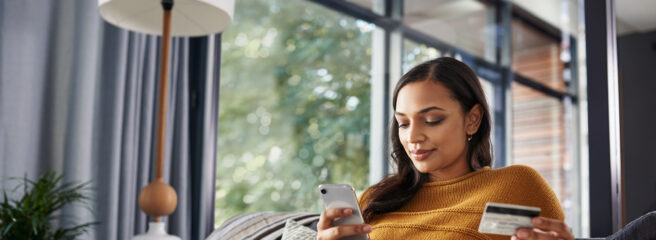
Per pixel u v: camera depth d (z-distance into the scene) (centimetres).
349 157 338
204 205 279
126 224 248
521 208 93
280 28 327
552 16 448
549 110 450
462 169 128
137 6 227
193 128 283
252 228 187
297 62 331
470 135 126
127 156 250
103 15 222
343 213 109
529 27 454
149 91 261
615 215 190
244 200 303
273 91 321
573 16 442
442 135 119
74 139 235
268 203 310
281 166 317
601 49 195
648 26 192
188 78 283
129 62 254
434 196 127
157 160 217
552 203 120
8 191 219
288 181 318
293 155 322
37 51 229
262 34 320
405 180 133
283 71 325
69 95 236
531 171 124
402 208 130
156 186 211
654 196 185
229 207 296
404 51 372
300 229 157
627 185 191
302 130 327
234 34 308
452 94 120
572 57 451
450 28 406
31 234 203
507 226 95
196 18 236
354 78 349
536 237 94
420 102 119
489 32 437
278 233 175
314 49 338
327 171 331
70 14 238
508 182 121
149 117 260
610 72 194
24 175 224
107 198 242
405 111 122
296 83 329
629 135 192
